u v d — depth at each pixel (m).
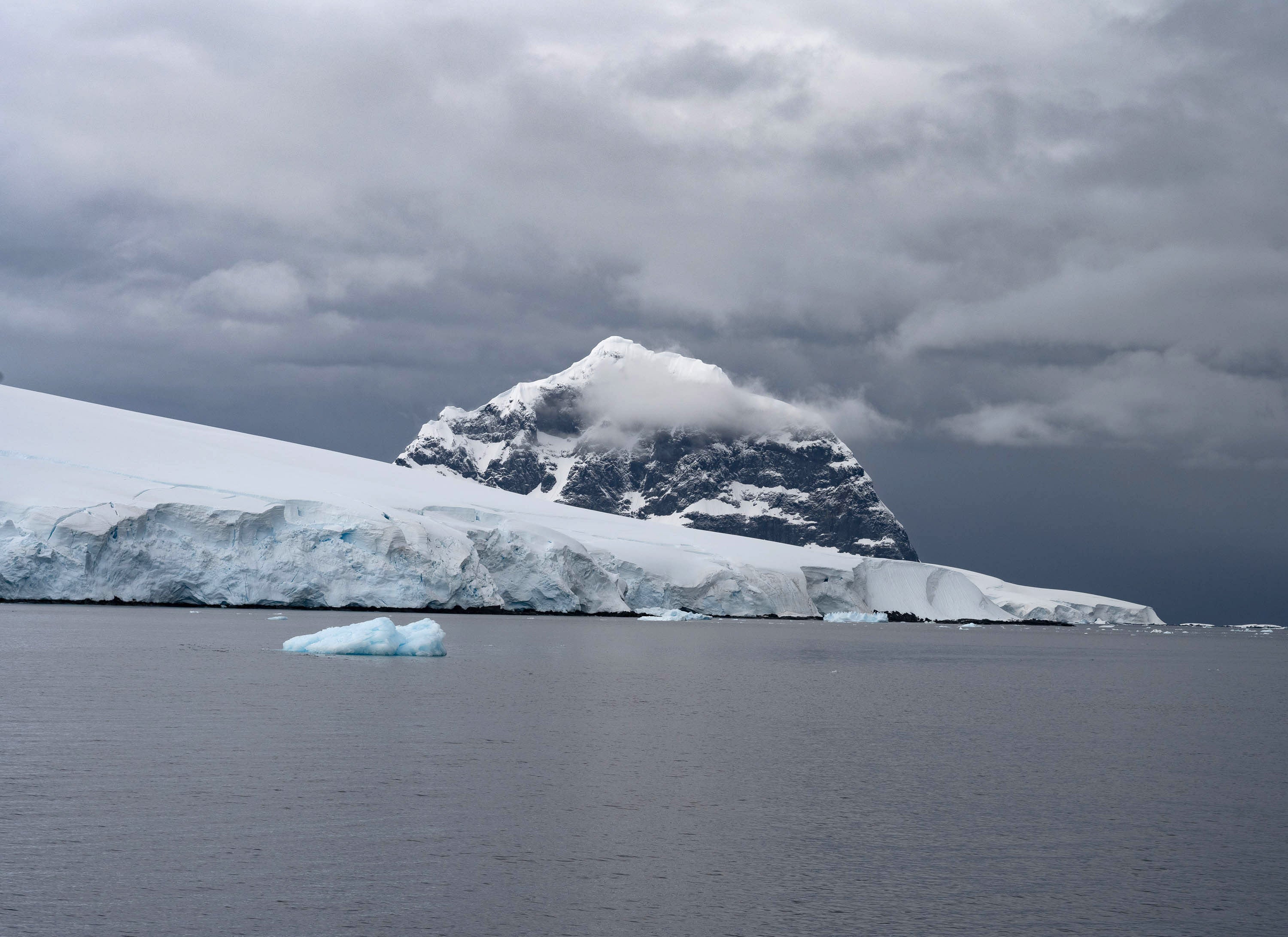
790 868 20.95
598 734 35.88
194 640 68.88
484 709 41.06
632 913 18.17
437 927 17.23
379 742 32.59
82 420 133.62
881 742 36.62
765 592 169.88
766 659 78.31
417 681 50.22
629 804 25.59
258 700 41.06
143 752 29.86
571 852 21.44
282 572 109.31
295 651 62.28
